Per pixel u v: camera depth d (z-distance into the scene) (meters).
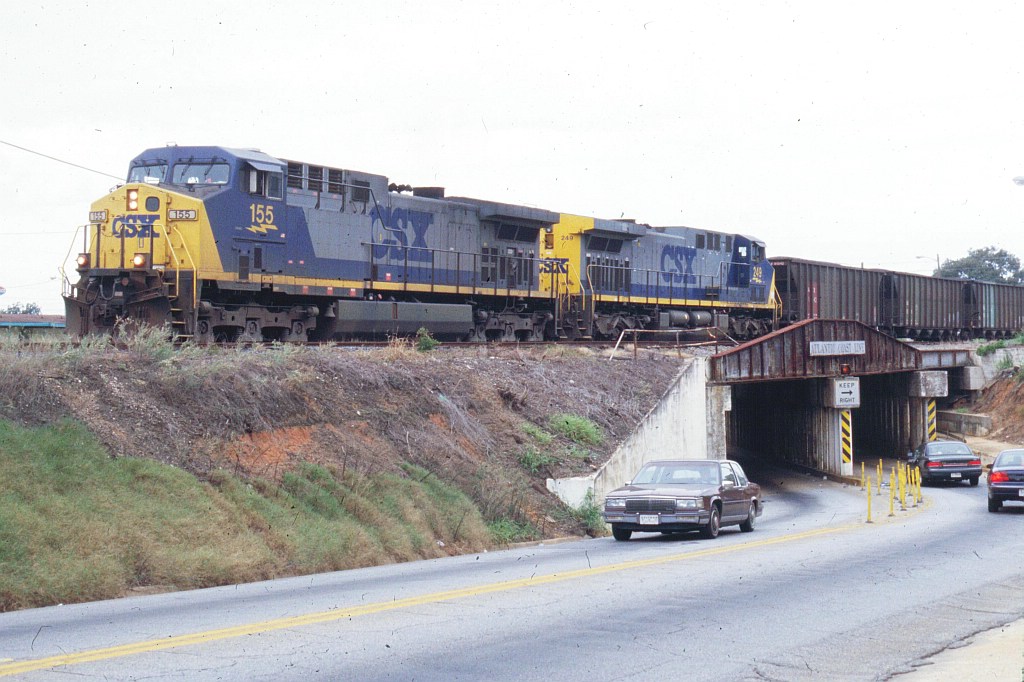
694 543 19.20
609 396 31.27
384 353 25.41
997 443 52.06
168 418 17.34
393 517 18.55
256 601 12.02
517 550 19.39
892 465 47.78
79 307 26.73
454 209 35.34
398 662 8.75
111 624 10.43
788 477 43.31
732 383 36.72
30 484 13.92
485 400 26.38
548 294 39.28
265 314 28.03
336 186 30.28
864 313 60.50
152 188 26.03
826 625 10.88
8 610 11.82
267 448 18.45
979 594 13.03
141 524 14.41
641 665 8.88
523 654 9.17
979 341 65.06
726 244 51.56
